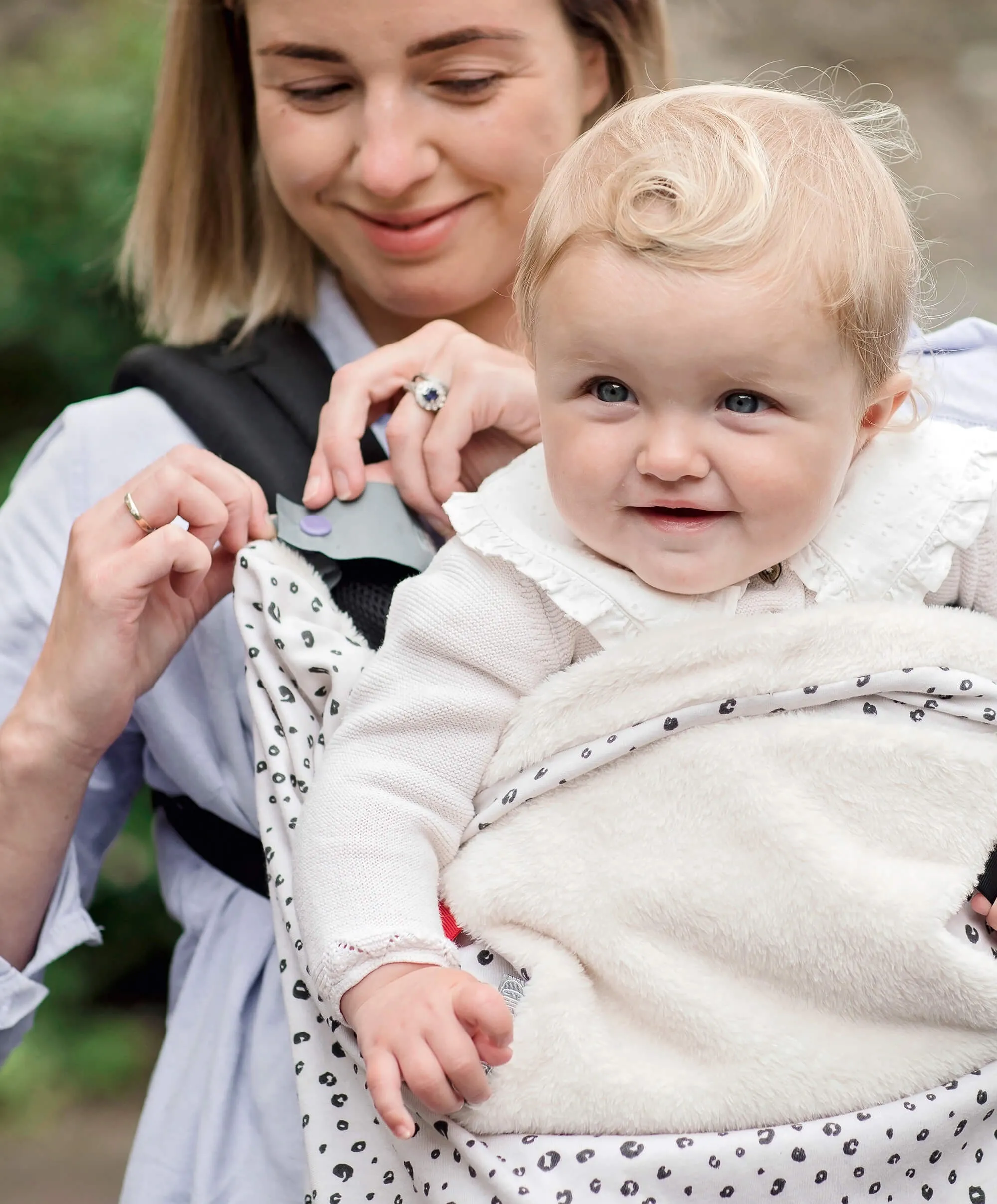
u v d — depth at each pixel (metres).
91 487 1.76
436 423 1.59
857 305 1.25
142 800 5.25
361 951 1.25
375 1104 1.18
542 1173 1.22
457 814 1.34
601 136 1.36
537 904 1.29
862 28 6.48
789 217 1.24
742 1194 1.20
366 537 1.56
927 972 1.23
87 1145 4.84
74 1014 5.31
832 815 1.28
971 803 1.28
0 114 5.11
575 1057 1.24
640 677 1.31
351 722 1.36
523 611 1.36
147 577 1.47
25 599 1.74
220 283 2.00
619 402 1.27
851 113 1.60
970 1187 1.26
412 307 1.82
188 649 1.70
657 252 1.21
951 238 5.70
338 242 1.78
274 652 1.48
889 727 1.29
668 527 1.29
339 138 1.70
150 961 5.41
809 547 1.37
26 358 5.31
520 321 1.40
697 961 1.26
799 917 1.24
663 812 1.28
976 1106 1.24
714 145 1.28
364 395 1.61
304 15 1.63
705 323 1.20
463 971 1.24
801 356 1.22
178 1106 1.59
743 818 1.26
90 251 5.16
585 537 1.33
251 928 1.64
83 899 1.83
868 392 1.31
